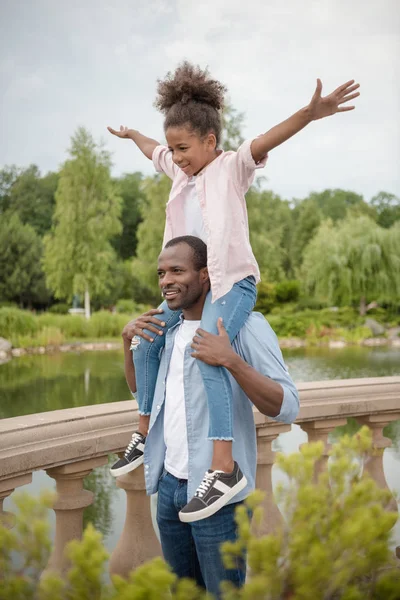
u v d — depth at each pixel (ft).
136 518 8.66
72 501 8.10
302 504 4.10
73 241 99.96
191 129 6.55
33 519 4.03
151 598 3.56
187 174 6.82
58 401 38.06
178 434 6.35
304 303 109.09
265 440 9.70
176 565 6.66
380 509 4.09
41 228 162.30
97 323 80.23
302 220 157.58
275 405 5.90
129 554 8.59
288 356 59.98
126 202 159.74
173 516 6.48
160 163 7.74
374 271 92.73
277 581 3.83
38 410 35.22
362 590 4.16
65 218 99.96
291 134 6.12
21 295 124.26
